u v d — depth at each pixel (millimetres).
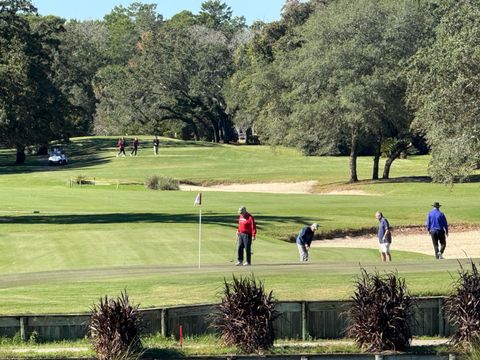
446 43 59812
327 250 47094
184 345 24406
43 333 24844
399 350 23891
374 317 23812
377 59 85125
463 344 24062
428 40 84188
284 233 55406
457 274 30547
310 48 88500
